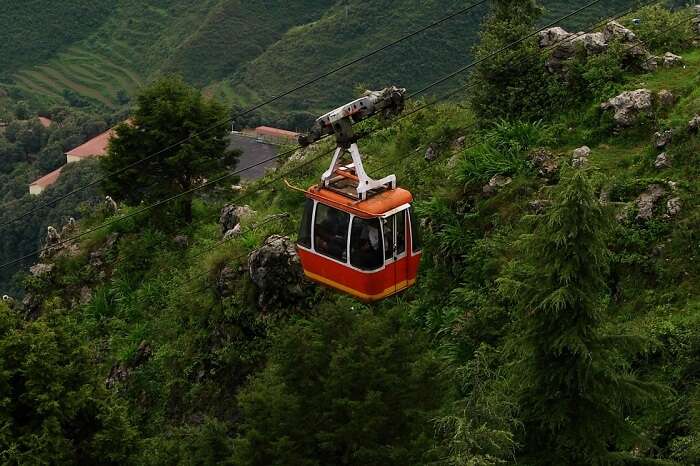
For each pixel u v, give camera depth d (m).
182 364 33.19
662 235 24.94
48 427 20.84
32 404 21.36
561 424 16.69
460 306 27.48
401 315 22.09
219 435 20.33
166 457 21.94
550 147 30.98
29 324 22.55
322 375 19.78
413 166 35.09
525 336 16.88
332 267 22.28
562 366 16.59
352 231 21.38
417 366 19.67
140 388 33.97
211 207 44.44
